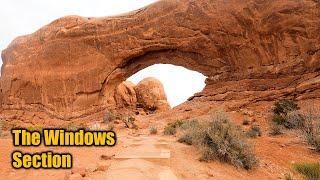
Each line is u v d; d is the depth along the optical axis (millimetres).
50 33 38375
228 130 10062
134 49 33062
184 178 7246
